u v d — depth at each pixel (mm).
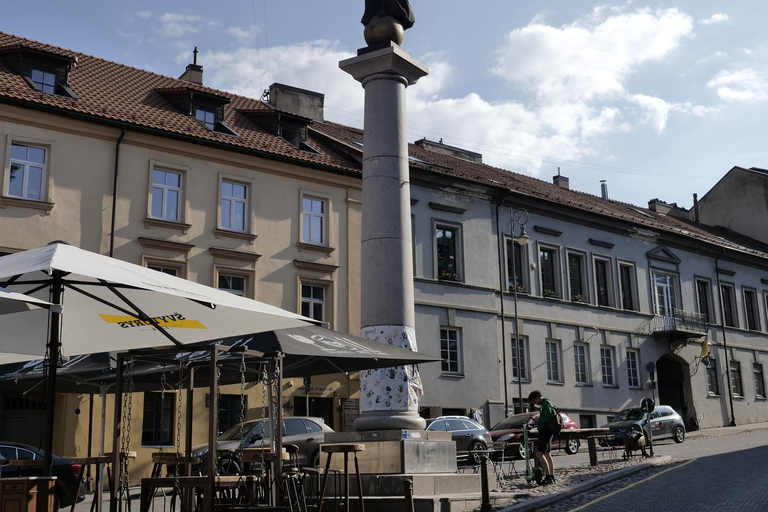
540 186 44188
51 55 26078
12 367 12031
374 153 14820
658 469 19828
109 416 24531
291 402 27938
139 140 26531
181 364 10891
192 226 27203
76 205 25047
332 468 13773
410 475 13070
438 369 32906
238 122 31047
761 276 52781
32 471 16406
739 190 56938
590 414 38969
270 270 28672
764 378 50875
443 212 34500
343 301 30281
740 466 19859
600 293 41562
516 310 34938
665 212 56844
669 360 45188
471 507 13141
